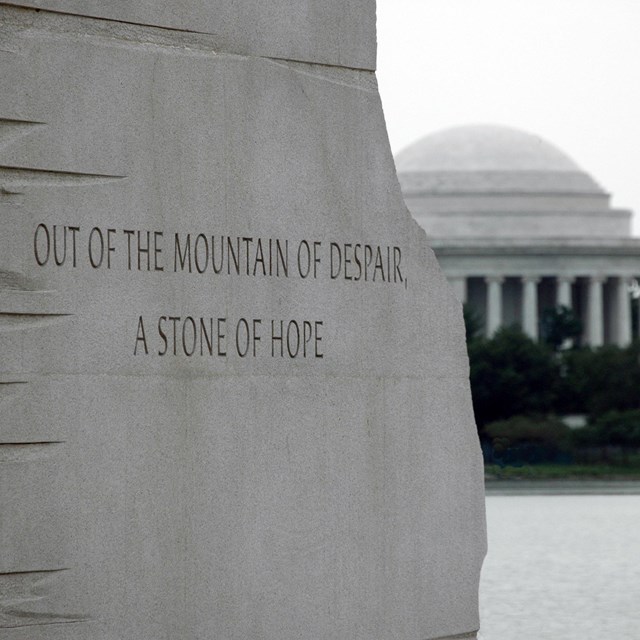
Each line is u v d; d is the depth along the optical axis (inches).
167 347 660.1
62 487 620.4
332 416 730.2
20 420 609.3
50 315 621.6
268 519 697.6
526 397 5984.3
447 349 793.6
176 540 658.8
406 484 766.5
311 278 724.0
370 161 758.5
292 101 719.7
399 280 769.6
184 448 663.8
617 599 1407.5
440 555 782.5
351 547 736.3
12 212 611.5
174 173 666.2
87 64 637.3
